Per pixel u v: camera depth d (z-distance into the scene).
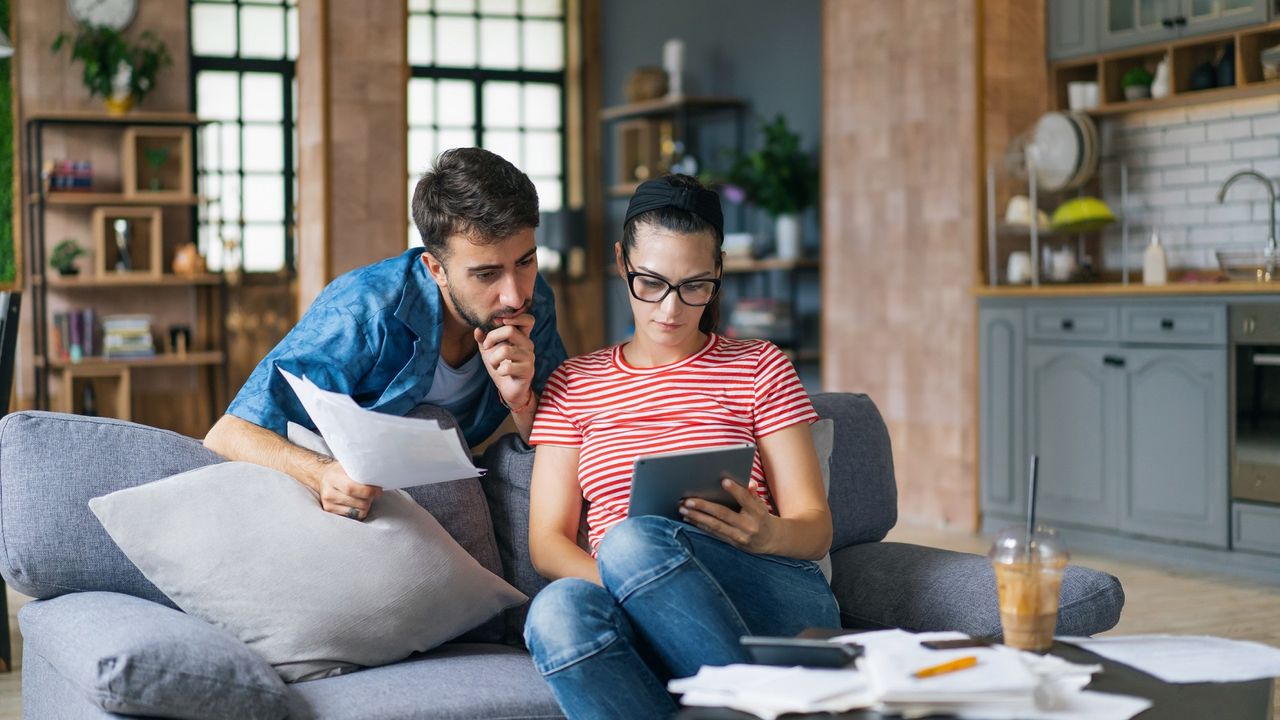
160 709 1.67
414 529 2.07
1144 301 4.84
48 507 2.00
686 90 8.21
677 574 1.77
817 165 7.11
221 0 8.20
